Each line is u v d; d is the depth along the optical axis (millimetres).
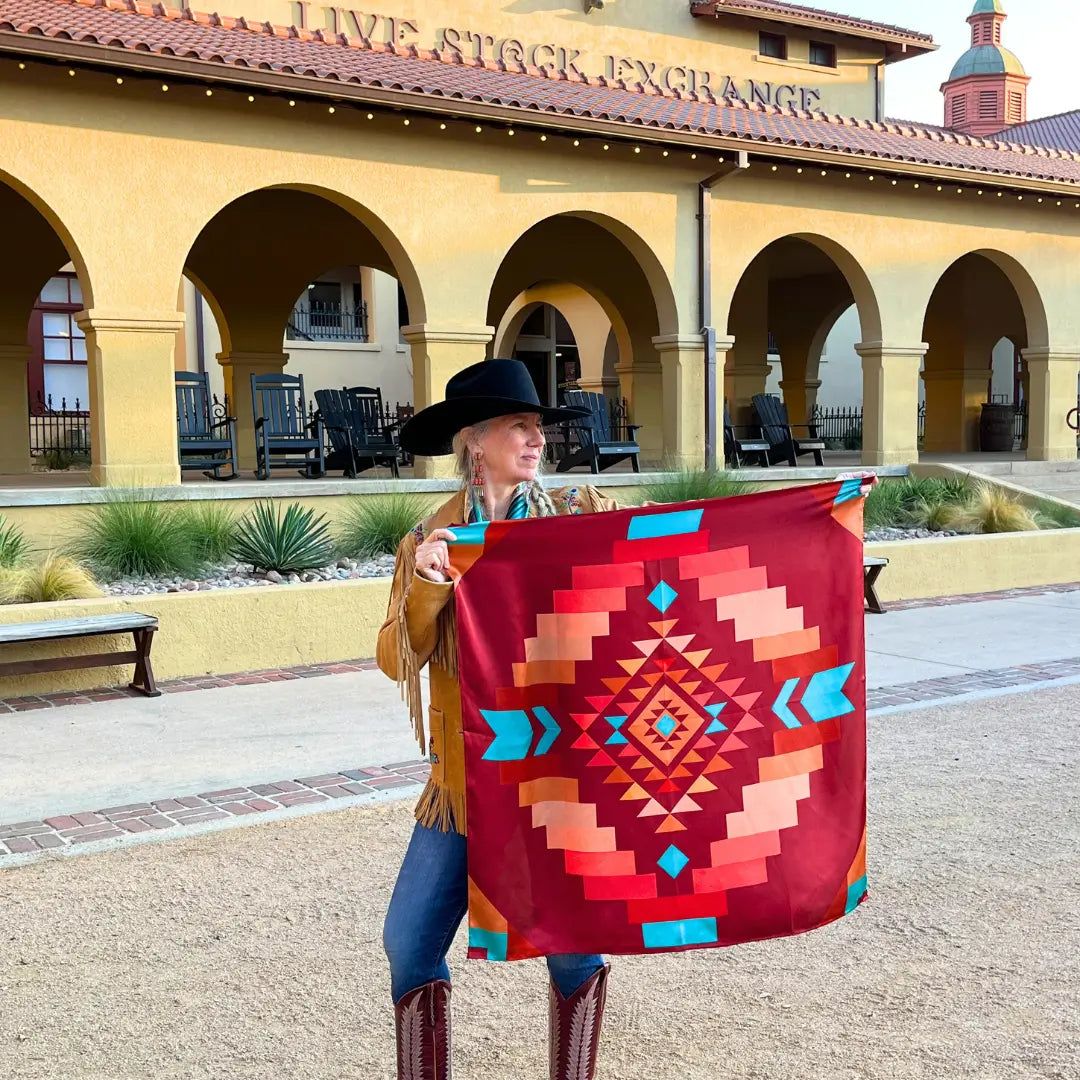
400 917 2428
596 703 2420
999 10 36906
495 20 16875
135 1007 3234
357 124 11461
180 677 7672
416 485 11422
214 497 10367
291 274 16500
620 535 2424
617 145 12781
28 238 14602
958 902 3984
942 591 11250
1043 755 5828
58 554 9203
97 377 10445
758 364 20109
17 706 6895
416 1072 2443
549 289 23500
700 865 2441
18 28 9258
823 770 2561
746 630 2492
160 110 10508
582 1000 2473
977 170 14852
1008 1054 2971
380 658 2490
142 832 4691
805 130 14711
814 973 3467
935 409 22453
